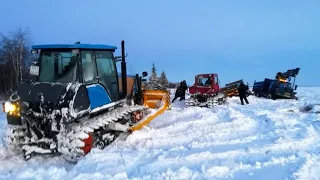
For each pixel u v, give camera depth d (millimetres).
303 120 10039
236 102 22031
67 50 6945
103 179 4988
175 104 20578
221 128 9008
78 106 6371
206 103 17812
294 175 4844
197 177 4930
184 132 8727
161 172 5188
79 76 6793
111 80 8039
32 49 7102
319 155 5824
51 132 6516
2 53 28922
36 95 6504
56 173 5426
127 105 8875
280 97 26531
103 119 7215
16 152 7051
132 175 5117
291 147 6469
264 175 4914
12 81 28578
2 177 5465
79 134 6254
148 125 10539
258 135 7785
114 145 7520
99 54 7551
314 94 37312
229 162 5543
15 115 6695
